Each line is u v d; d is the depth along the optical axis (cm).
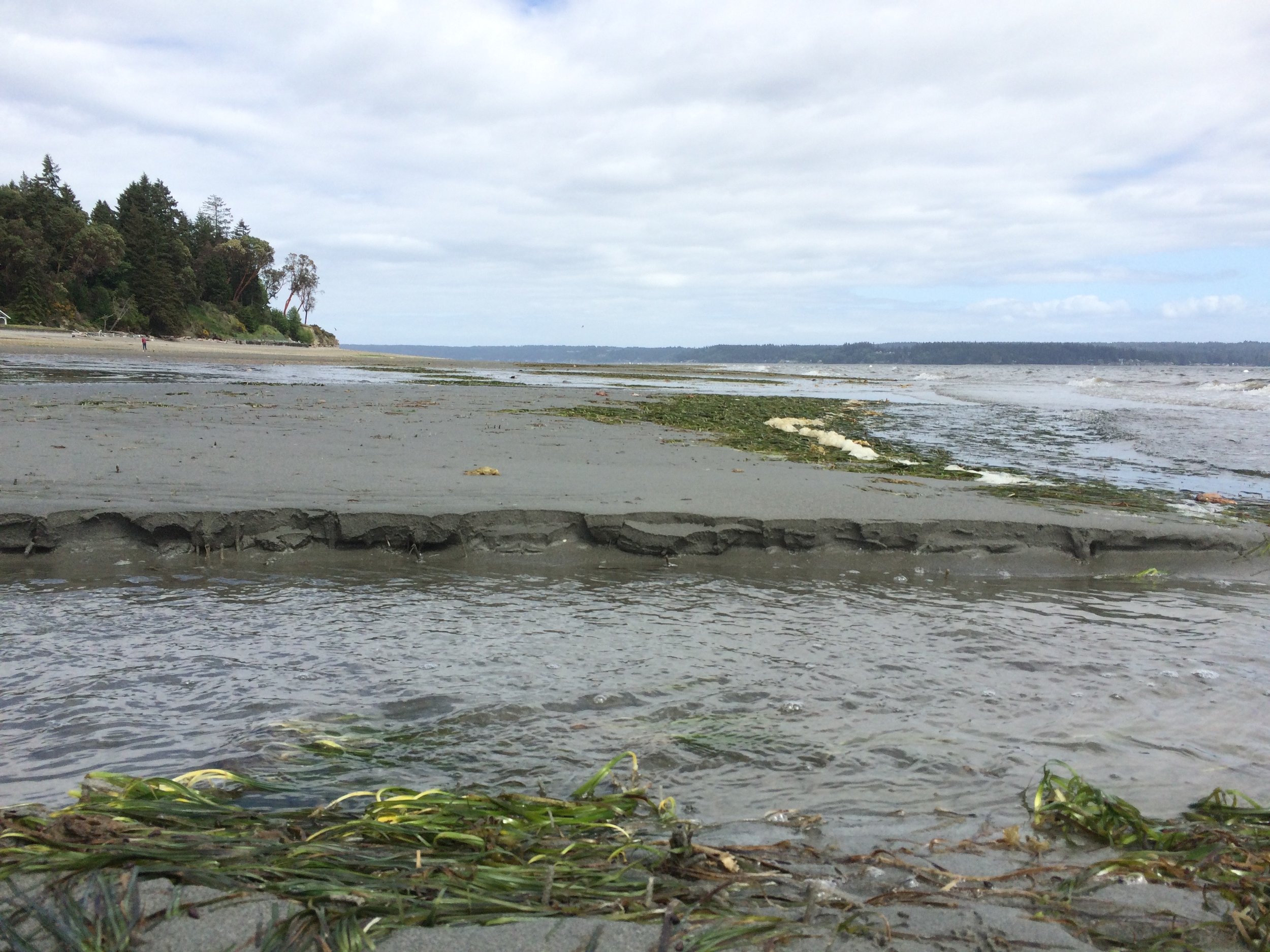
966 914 238
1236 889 259
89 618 529
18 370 2877
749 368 11312
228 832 261
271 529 712
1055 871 272
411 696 426
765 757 373
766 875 260
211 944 202
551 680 453
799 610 600
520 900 231
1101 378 6912
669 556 743
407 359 9619
